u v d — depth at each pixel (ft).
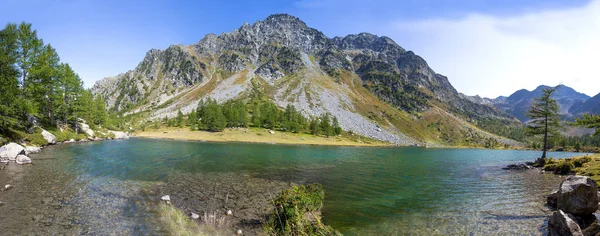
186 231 52.75
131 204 68.39
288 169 144.87
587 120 119.85
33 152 149.59
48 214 57.88
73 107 254.06
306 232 51.44
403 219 67.92
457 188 108.58
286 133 530.27
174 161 152.97
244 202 76.89
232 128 517.14
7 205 61.62
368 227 61.72
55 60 211.61
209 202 75.20
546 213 73.10
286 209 52.95
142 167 125.59
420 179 129.49
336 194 93.45
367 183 115.44
